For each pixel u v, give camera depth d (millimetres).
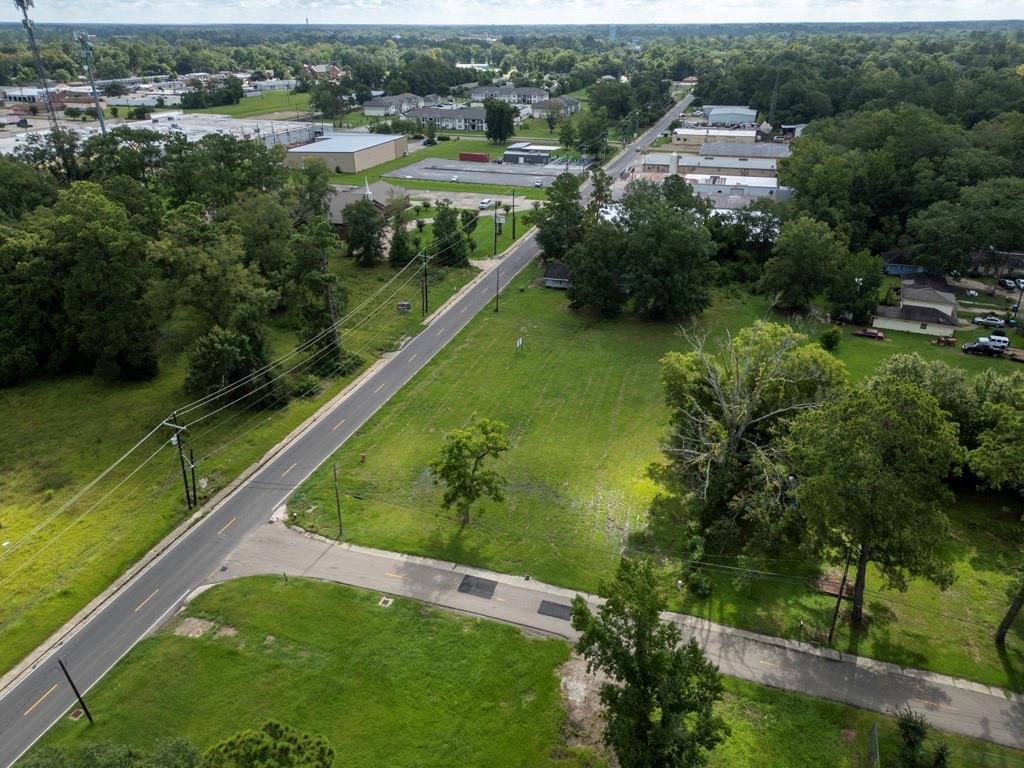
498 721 37938
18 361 72062
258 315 72438
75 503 55125
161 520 53656
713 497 52219
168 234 77188
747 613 45750
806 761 36156
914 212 117750
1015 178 109312
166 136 115812
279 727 26844
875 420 38031
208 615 44625
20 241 72812
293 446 64250
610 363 81250
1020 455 45469
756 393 53500
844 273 93500
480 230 132750
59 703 38625
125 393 71938
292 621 44125
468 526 53594
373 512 55094
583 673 40969
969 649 43156
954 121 150625
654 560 50375
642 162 174125
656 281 88688
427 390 74688
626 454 63219
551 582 48219
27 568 48281
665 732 29766
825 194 116375
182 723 37281
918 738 36062
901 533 37750
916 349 86312
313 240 82750
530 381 76750
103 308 72312
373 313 93938
